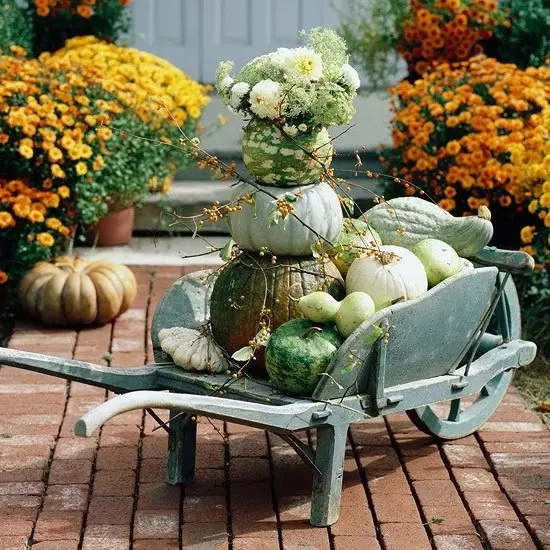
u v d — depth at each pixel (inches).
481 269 217.5
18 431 255.3
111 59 389.4
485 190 348.8
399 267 211.3
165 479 233.5
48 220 336.5
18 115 331.0
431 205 233.1
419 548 207.9
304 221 209.3
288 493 228.5
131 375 214.8
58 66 360.5
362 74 456.8
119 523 215.9
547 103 349.7
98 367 211.8
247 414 193.2
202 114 456.1
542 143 320.5
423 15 411.5
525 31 402.6
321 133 211.9
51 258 351.6
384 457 246.1
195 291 230.1
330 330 205.9
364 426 261.6
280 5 463.8
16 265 345.7
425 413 244.1
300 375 202.4
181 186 421.7
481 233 225.3
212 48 464.4
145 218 399.9
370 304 203.6
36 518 217.5
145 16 461.1
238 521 216.8
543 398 284.0
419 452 248.4
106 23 433.1
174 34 463.8
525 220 353.4
